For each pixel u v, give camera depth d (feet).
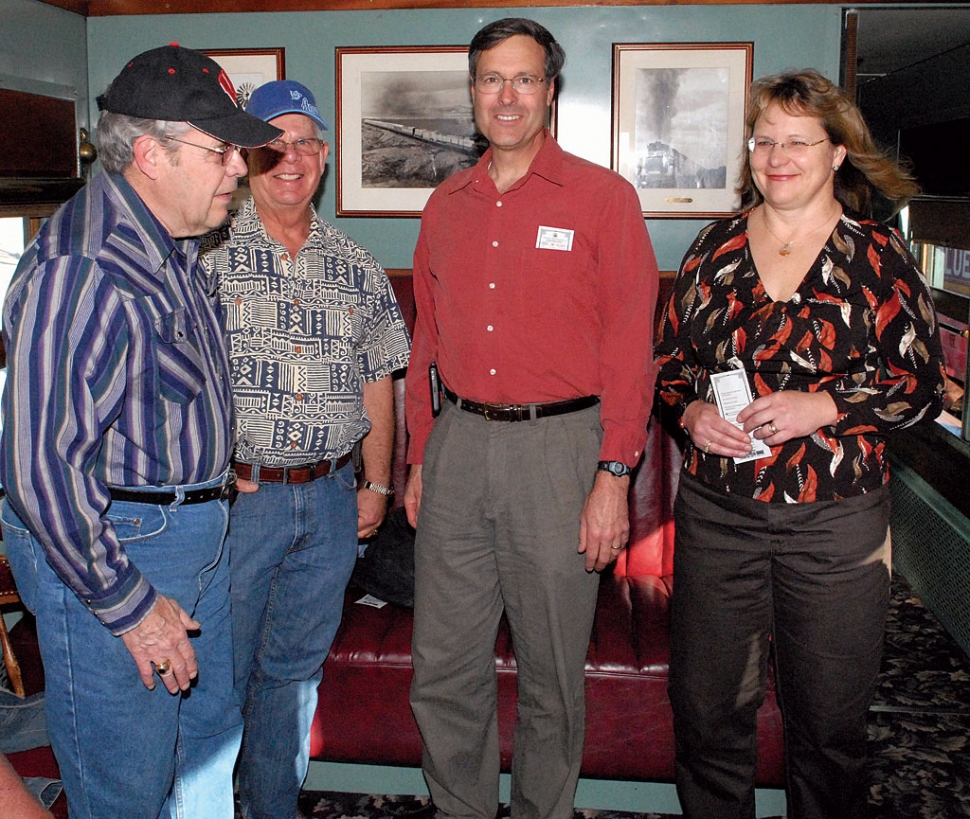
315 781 8.28
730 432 5.94
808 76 5.84
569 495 6.35
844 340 5.83
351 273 6.93
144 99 4.87
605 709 7.43
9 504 5.20
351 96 9.58
